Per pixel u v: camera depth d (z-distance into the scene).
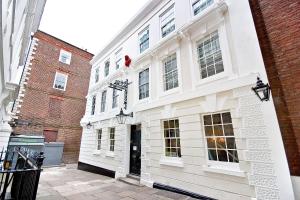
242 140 4.86
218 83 5.74
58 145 14.27
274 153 4.28
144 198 5.84
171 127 7.27
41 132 14.41
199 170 5.74
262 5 5.32
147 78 9.26
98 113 12.98
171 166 6.68
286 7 4.82
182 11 7.88
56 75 16.55
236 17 5.70
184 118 6.58
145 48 9.94
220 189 5.11
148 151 7.77
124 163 9.05
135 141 9.26
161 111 7.61
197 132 6.05
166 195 6.06
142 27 10.39
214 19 6.34
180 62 7.31
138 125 9.22
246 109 4.91
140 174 8.42
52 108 15.53
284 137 4.31
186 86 6.86
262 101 4.52
